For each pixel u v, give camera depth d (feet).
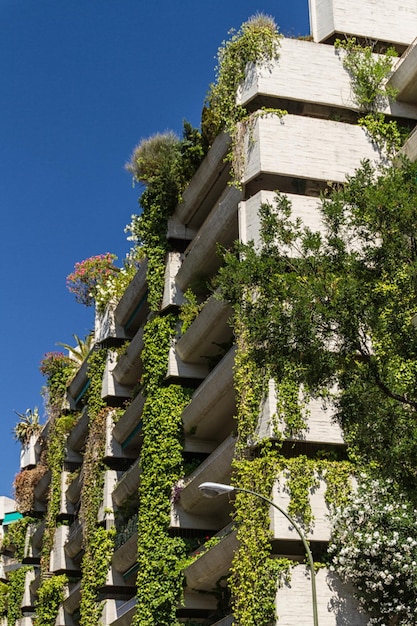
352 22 103.81
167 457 105.60
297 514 75.97
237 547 81.35
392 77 98.99
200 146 112.37
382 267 51.19
